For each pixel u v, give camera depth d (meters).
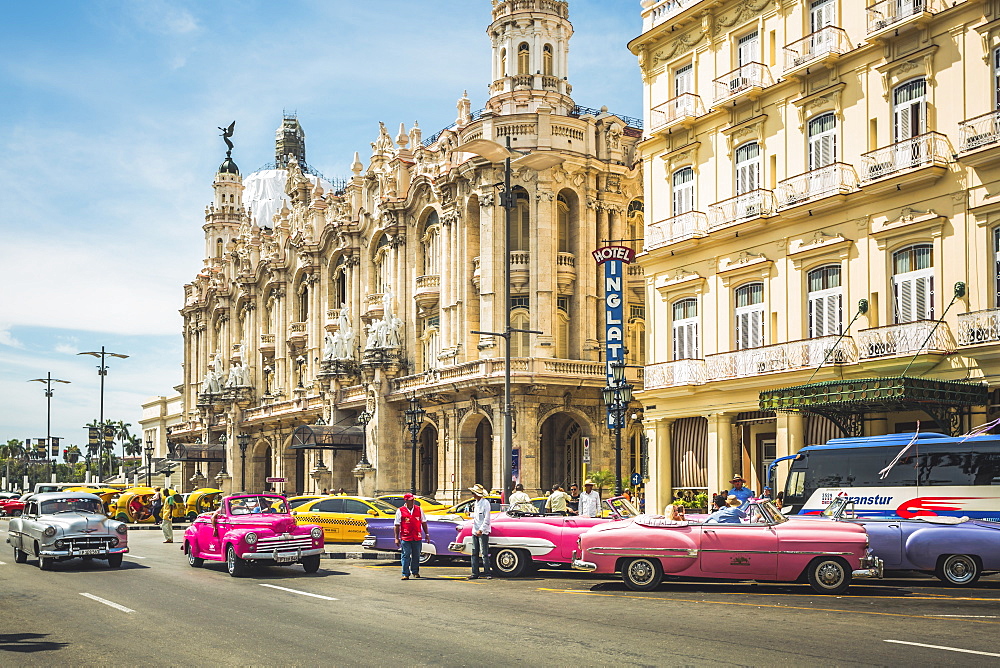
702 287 37.62
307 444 67.44
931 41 30.09
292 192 85.69
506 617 16.66
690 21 39.09
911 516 24.48
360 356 70.94
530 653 13.21
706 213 37.81
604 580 23.83
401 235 65.62
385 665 12.55
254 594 20.62
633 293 58.31
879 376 30.30
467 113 60.78
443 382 57.09
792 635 14.48
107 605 19.08
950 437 24.69
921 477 24.61
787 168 34.72
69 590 21.98
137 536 46.03
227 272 98.31
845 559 19.81
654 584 20.89
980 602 18.19
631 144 59.59
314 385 77.00
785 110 34.91
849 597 19.22
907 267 30.39
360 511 34.91
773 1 35.59
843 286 32.03
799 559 20.05
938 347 28.64
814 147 33.94
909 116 30.73
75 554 27.06
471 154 57.47
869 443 25.69
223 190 114.19
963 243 28.59
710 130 38.00
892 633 14.55
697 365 37.00
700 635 14.56
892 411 29.91
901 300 30.53
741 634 14.62
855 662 12.38
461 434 57.94
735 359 35.22
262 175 130.62
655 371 38.88
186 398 108.56
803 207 33.00
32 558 31.62
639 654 13.09
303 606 18.42
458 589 21.44
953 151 29.16
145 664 13.02
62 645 14.63
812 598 19.09
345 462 70.38
